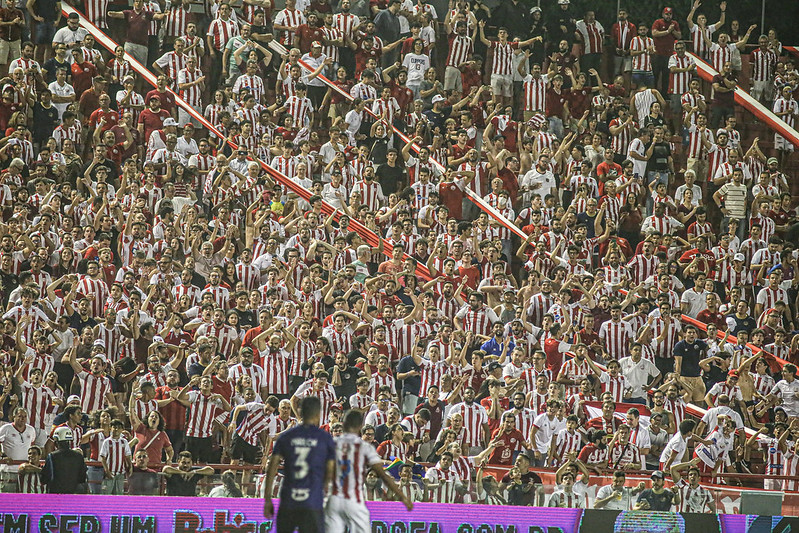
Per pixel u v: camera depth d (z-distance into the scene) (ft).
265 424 180.14
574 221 251.39
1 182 224.53
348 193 252.83
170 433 178.70
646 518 165.27
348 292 216.95
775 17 351.25
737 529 167.43
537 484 162.91
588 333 221.46
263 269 220.84
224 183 236.43
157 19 278.05
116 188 239.30
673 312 228.02
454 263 230.68
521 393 192.13
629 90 307.17
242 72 271.90
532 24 304.71
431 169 261.85
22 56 255.09
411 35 294.66
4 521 147.74
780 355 237.04
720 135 287.69
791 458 203.72
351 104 270.46
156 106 248.93
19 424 171.42
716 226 282.15
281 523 112.88
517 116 293.43
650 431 194.70
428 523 158.30
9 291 204.95
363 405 190.90
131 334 197.36
